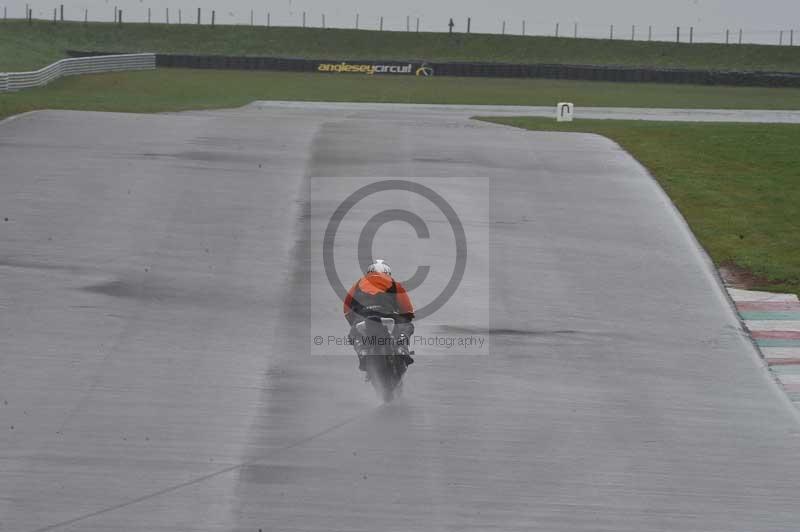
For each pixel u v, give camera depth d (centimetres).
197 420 3884
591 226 7012
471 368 4547
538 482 3484
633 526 3203
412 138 10219
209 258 5931
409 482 3438
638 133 11256
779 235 7062
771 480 3597
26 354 4462
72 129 9925
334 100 19275
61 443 3634
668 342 5028
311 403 4097
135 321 4931
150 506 3206
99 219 6606
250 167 8338
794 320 5481
